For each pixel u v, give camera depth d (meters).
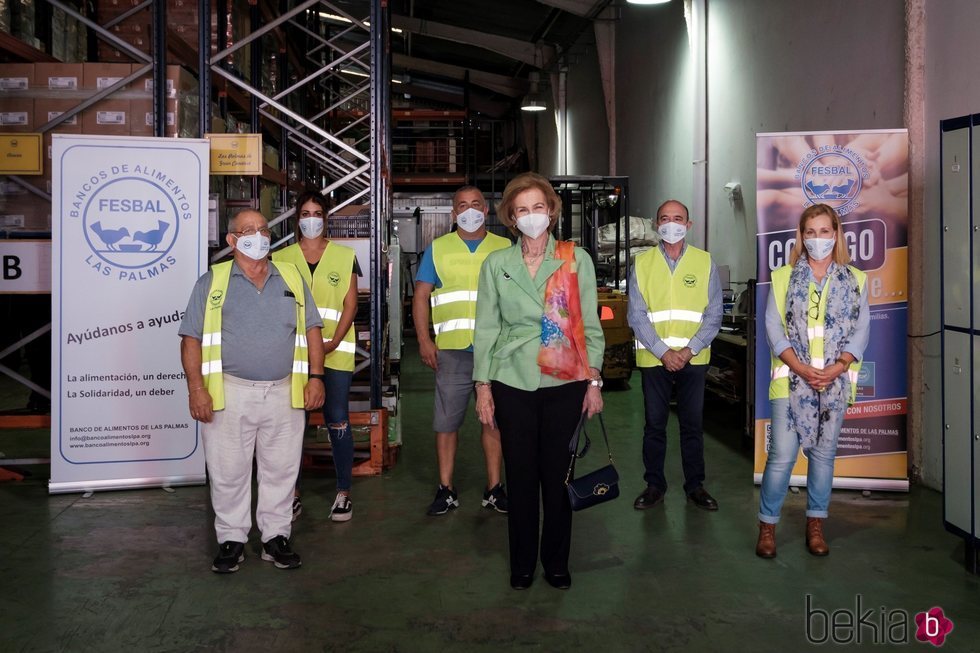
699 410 4.53
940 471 4.82
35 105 5.00
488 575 3.48
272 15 8.48
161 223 4.70
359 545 3.87
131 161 4.66
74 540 3.89
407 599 3.22
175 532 4.02
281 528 3.59
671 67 10.49
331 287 4.29
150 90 5.07
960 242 3.50
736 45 8.28
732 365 6.71
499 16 15.74
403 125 17.25
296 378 3.51
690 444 4.54
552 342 3.18
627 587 3.35
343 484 4.27
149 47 6.18
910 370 5.05
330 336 4.29
